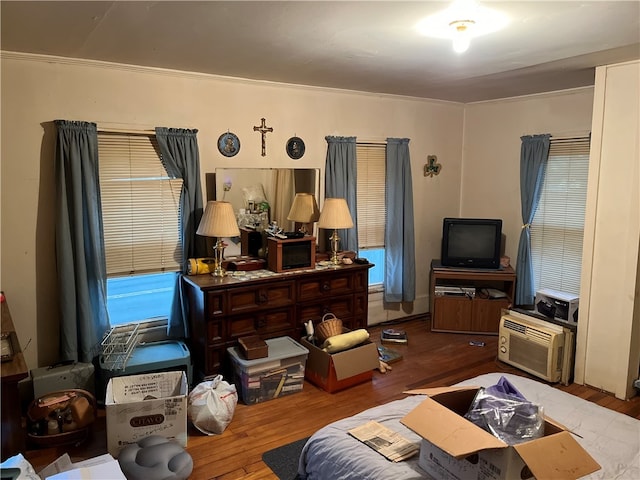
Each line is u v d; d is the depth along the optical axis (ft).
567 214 15.33
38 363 11.29
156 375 10.41
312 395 11.78
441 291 16.22
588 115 14.56
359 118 15.62
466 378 12.80
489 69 11.76
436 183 17.93
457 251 16.43
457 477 5.87
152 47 9.77
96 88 11.25
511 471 5.33
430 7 7.26
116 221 11.87
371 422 7.62
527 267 16.20
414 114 16.92
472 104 17.85
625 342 11.45
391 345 15.16
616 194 11.36
